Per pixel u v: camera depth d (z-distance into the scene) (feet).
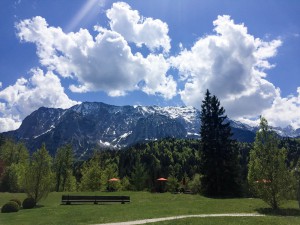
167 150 590.14
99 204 144.66
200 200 143.23
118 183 293.02
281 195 110.32
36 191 152.35
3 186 295.89
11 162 343.67
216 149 182.91
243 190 181.47
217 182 179.63
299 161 114.01
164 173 434.30
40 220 100.22
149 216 100.01
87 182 257.96
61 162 293.02
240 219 86.99
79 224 88.99
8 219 106.73
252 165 116.98
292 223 80.43
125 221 91.66
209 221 84.33
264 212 106.63
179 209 115.14
